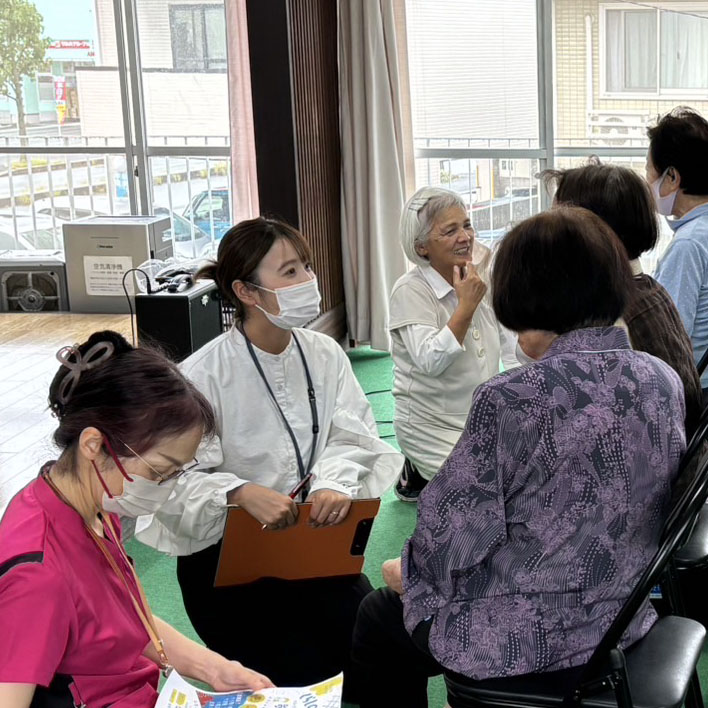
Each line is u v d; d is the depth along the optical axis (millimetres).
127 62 6965
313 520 2145
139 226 6672
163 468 1436
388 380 5453
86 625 1412
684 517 1435
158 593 3035
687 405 2166
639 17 6027
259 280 2213
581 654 1505
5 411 4836
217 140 7086
